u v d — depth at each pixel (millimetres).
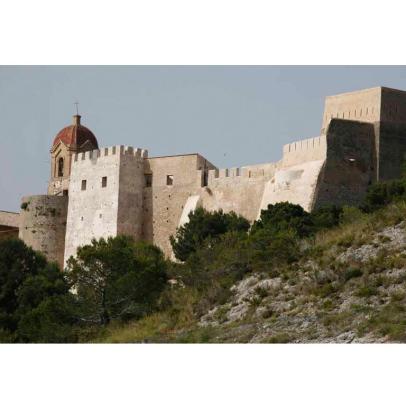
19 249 92875
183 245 105188
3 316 81250
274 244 68062
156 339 60500
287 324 55812
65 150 148875
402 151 106312
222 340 56188
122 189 124000
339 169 102938
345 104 111500
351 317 53688
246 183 114312
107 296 76000
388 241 62031
